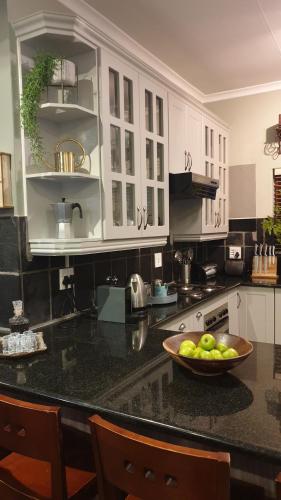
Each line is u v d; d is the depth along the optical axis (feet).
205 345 4.45
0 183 5.84
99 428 3.13
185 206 10.52
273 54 9.64
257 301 11.09
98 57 6.30
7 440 3.60
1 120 5.99
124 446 2.96
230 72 10.81
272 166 12.05
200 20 7.97
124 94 7.07
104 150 6.41
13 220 6.02
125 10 7.54
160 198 8.55
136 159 7.36
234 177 12.65
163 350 5.44
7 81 5.89
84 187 6.57
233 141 12.62
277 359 4.96
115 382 4.32
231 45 9.11
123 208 6.98
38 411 3.35
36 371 4.68
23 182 6.09
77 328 6.55
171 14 7.72
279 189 11.99
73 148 6.62
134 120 7.28
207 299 9.06
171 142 8.83
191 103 9.83
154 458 2.81
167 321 7.23
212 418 3.43
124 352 5.36
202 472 2.66
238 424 3.32
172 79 10.93
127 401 3.82
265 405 3.68
